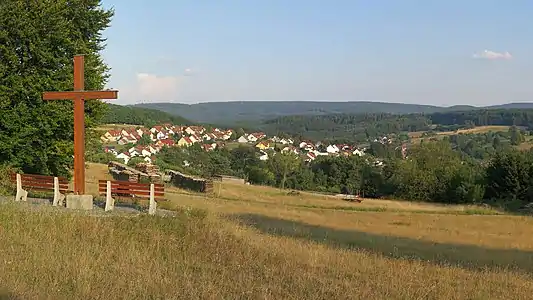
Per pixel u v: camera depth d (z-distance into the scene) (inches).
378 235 1027.9
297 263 480.1
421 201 2466.8
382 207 1847.9
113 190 715.4
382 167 3065.9
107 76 1120.8
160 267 401.7
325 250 598.9
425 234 1104.8
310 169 3649.1
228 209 1243.8
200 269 419.8
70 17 1050.7
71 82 960.3
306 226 1083.9
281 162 3380.9
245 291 352.2
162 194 698.8
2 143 895.7
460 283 467.8
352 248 708.7
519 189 2257.6
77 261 388.5
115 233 517.0
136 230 534.9
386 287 402.9
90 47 1099.9
